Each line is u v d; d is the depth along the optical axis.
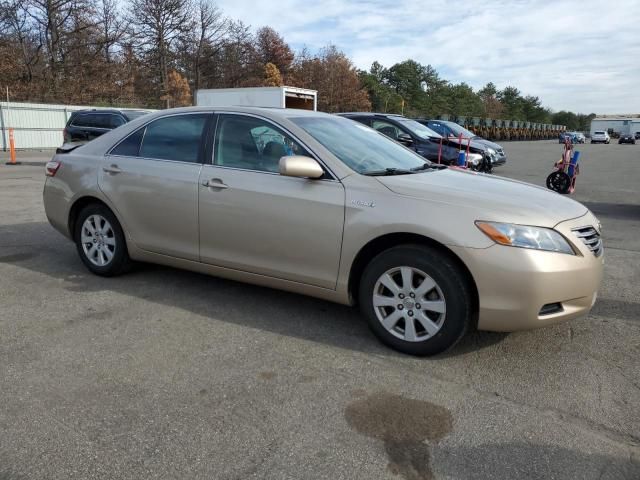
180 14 51.69
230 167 4.20
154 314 4.20
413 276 3.49
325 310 4.34
